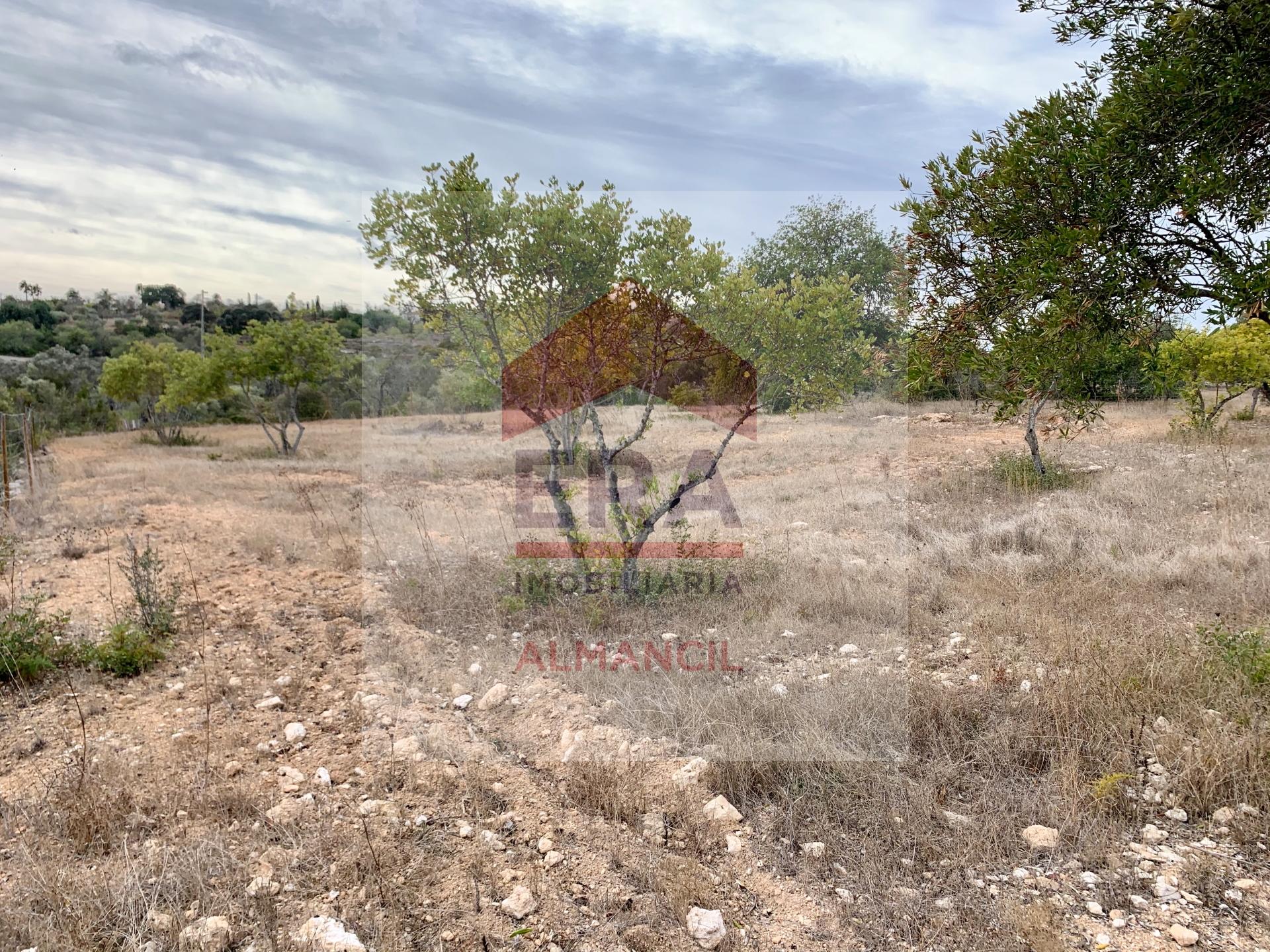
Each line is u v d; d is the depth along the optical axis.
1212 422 12.04
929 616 4.94
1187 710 3.55
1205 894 2.55
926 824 2.92
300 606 5.80
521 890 2.56
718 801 3.05
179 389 22.03
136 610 5.47
